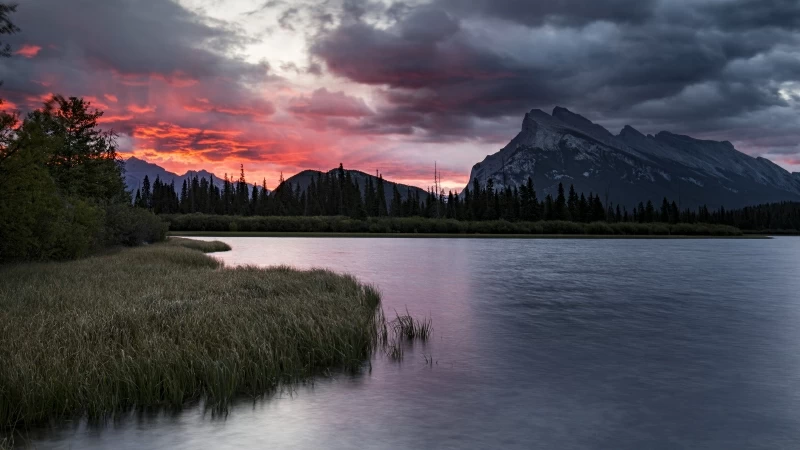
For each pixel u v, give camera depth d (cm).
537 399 978
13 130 1966
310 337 1218
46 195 2609
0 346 988
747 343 1454
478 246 6925
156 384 918
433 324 1697
